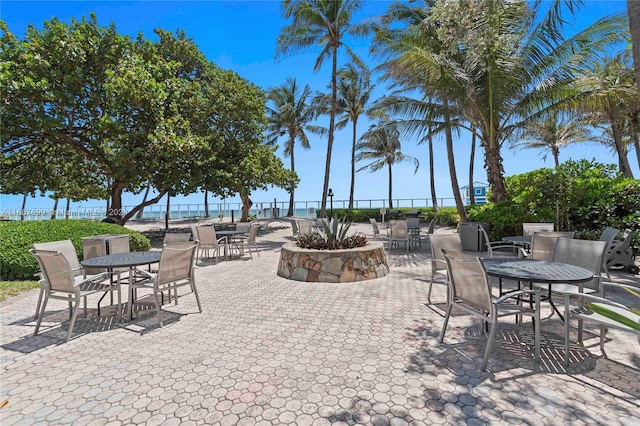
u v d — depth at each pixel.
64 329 3.58
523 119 9.07
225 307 4.32
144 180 12.02
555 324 3.51
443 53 8.59
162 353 2.96
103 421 2.03
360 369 2.62
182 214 28.47
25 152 11.84
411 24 11.52
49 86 9.54
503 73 8.27
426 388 2.33
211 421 2.01
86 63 10.71
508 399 2.18
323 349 3.00
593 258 3.29
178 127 11.24
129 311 3.84
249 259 8.50
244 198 19.66
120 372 2.62
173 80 11.99
